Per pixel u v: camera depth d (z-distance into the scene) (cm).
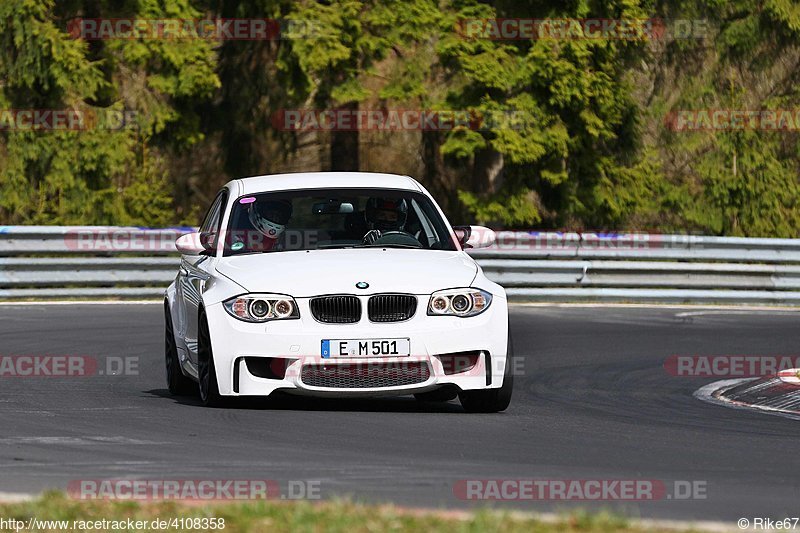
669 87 10788
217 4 9650
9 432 3038
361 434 3041
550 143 9138
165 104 9556
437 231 3712
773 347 5325
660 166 10144
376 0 9019
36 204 9350
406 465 2653
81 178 9350
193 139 9719
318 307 3284
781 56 10488
